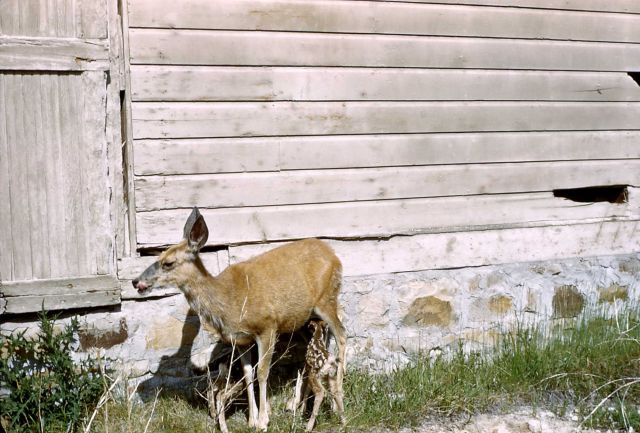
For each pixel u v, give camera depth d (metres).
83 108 7.43
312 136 7.88
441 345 8.21
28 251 7.42
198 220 7.23
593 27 8.42
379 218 8.05
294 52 7.79
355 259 8.04
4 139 7.33
